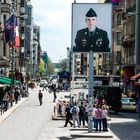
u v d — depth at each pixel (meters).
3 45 85.38
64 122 42.56
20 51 126.44
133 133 34.66
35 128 37.44
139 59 77.44
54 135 32.91
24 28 144.25
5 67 85.75
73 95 58.91
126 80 82.69
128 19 83.44
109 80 76.94
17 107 61.06
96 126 34.59
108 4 32.94
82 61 127.38
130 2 82.62
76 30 33.16
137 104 56.19
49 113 52.66
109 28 33.09
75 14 33.06
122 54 92.62
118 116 50.12
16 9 118.62
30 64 186.88
